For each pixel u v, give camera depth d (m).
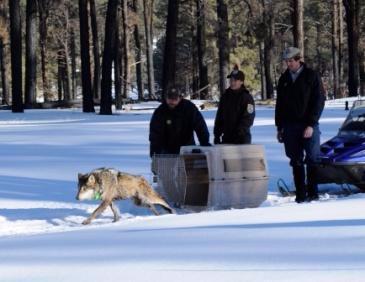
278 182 16.02
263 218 9.85
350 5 63.12
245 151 13.84
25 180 17.73
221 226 9.29
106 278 6.51
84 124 39.75
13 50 53.28
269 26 71.06
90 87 52.56
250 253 7.29
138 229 9.71
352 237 7.88
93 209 13.96
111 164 20.16
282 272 6.41
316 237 7.99
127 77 72.69
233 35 82.44
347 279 6.08
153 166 14.50
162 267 6.85
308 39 98.81
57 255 7.80
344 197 13.98
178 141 14.87
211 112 47.31
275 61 89.81
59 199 15.22
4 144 27.69
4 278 6.74
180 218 10.67
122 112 52.69
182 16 79.56
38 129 36.56
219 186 13.52
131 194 12.86
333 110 45.12
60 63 89.62
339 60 82.00
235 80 14.59
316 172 14.38
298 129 14.15
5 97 84.50
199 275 6.45
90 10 72.19
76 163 20.70
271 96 72.50
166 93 14.81
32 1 61.06
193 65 82.50
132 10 79.19
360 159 14.84
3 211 13.81
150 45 83.44
